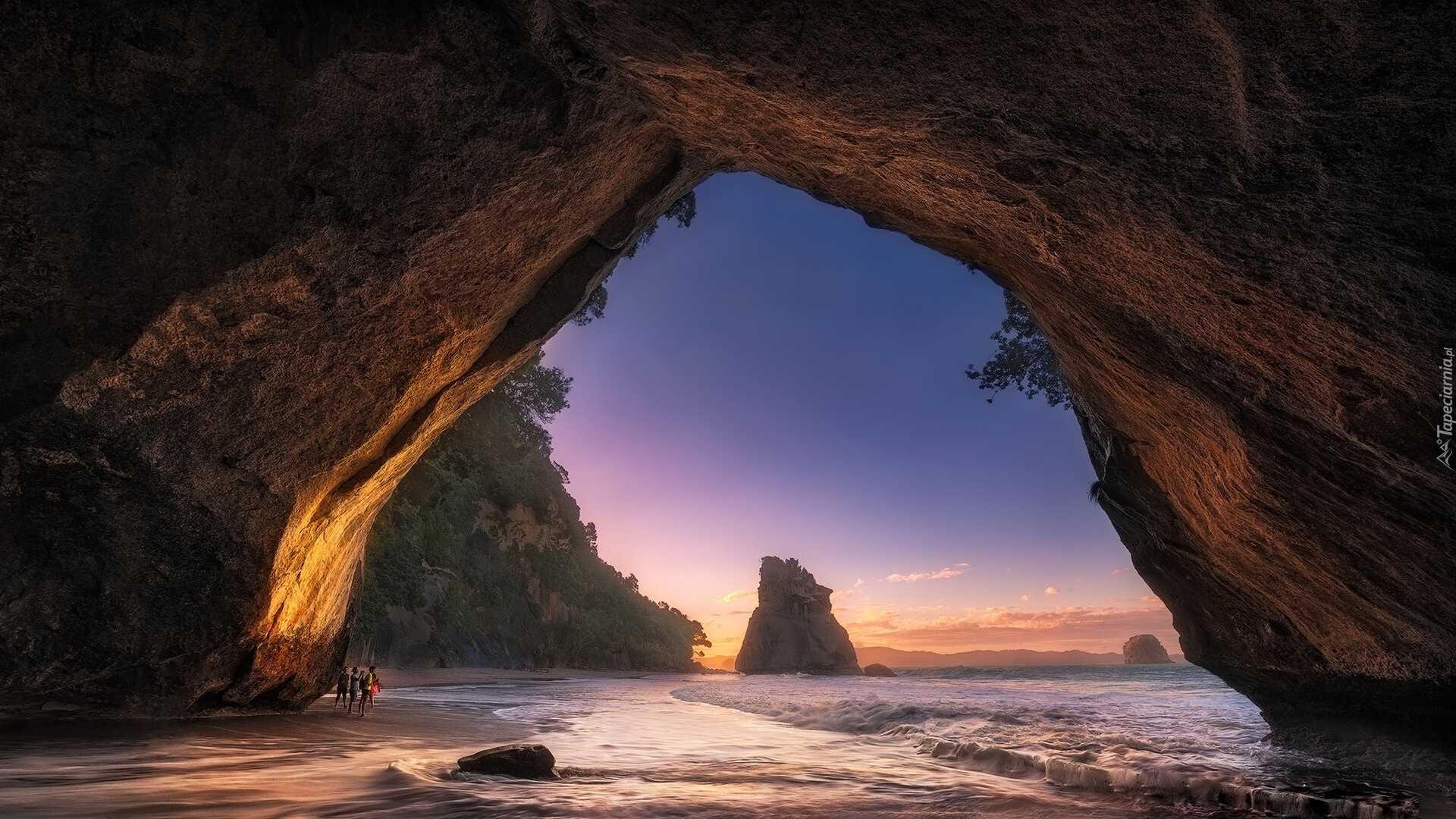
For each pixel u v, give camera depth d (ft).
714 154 32.50
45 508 28.71
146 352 26.68
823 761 35.32
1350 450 20.20
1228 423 23.66
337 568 43.45
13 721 32.99
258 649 36.70
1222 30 12.39
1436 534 20.47
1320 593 27.50
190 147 24.93
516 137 26.23
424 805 20.52
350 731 39.88
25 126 23.73
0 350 26.22
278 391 29.58
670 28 17.94
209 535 31.24
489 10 23.57
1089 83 14.53
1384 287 15.53
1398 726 30.17
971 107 16.65
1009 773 32.42
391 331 30.48
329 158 25.41
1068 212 19.20
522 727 48.21
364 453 35.06
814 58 16.87
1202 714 64.18
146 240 25.75
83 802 19.65
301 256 26.66
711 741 43.88
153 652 31.94
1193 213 16.66
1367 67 12.08
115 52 23.35
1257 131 13.94
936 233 28.55
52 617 30.07
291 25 23.80
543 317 36.17
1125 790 27.61
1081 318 26.35
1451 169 12.94
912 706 63.46
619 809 21.15
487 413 100.22
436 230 27.73
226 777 24.16
